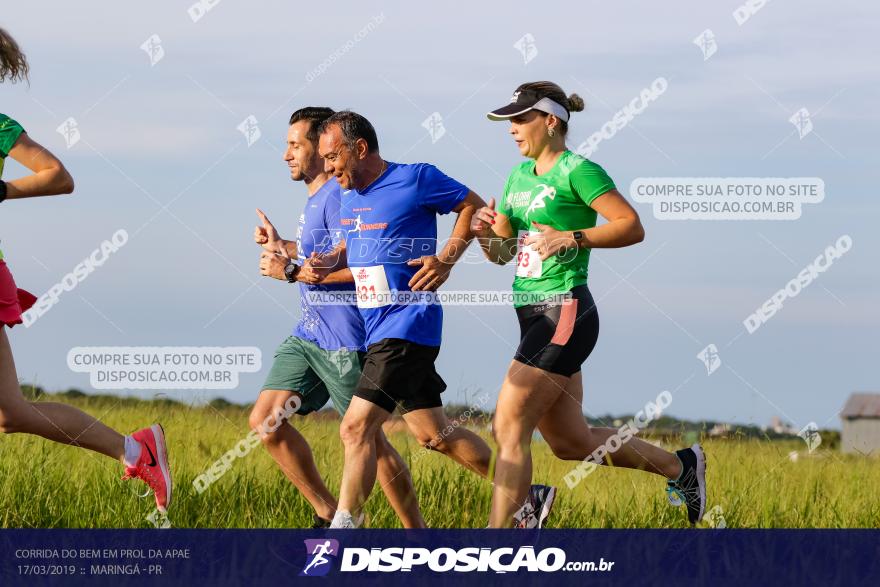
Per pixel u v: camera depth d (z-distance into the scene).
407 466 14.95
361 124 14.58
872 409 18.12
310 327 15.69
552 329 13.93
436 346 14.56
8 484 15.93
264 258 15.67
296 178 16.16
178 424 20.84
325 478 16.92
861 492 16.86
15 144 13.42
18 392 13.78
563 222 14.21
